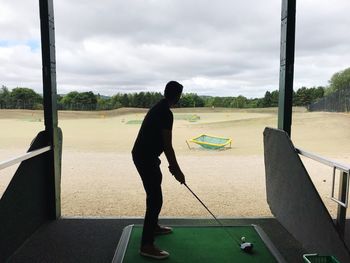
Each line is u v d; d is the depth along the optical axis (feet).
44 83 11.26
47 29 10.98
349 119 82.28
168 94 8.92
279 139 10.73
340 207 8.13
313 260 7.32
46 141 11.45
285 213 10.75
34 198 10.78
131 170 27.09
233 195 18.37
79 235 10.64
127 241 9.93
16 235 9.53
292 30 10.83
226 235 10.51
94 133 72.49
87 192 19.24
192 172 26.35
